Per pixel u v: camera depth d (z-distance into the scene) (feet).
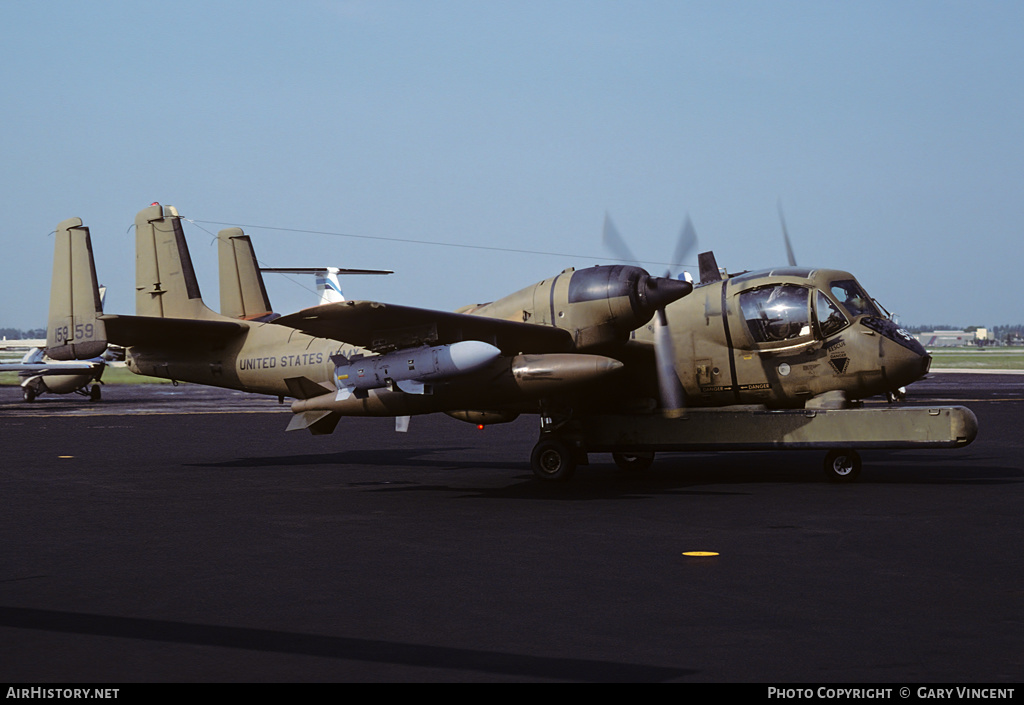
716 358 45.73
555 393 42.42
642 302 43.19
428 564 26.68
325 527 33.22
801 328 44.04
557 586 23.81
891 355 42.68
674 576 24.76
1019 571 25.07
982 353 483.92
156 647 18.94
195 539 30.94
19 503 39.37
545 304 44.34
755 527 32.09
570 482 45.68
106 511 37.19
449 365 41.34
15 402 129.80
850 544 28.89
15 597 23.11
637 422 45.34
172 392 165.68
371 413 45.03
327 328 42.39
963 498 38.34
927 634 19.33
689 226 48.39
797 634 19.39
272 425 85.25
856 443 41.57
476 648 18.69
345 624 20.49
